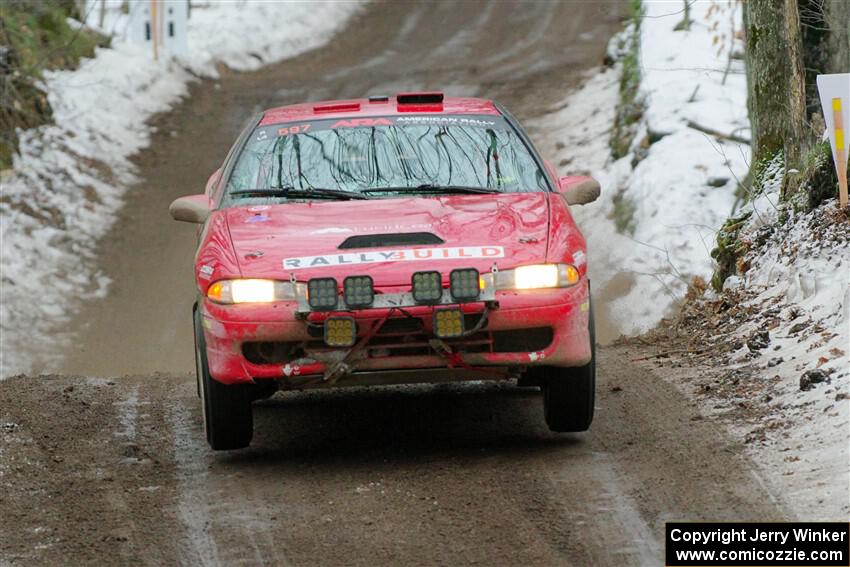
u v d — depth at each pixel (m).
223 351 21.94
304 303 21.42
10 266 72.44
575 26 126.56
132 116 98.44
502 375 22.38
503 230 22.78
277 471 23.14
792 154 37.62
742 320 32.25
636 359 32.06
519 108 100.88
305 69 119.94
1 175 82.69
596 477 21.27
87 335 66.00
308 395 30.53
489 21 132.75
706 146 74.06
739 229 38.50
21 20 98.94
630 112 84.12
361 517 19.86
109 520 20.45
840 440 21.02
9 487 22.48
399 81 112.62
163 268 73.75
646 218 69.50
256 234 23.19
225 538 19.28
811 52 48.38
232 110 104.44
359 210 23.89
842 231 31.47
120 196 84.31
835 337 26.62
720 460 21.41
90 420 27.97
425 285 21.20
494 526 19.05
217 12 129.62
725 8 91.44
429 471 22.36
